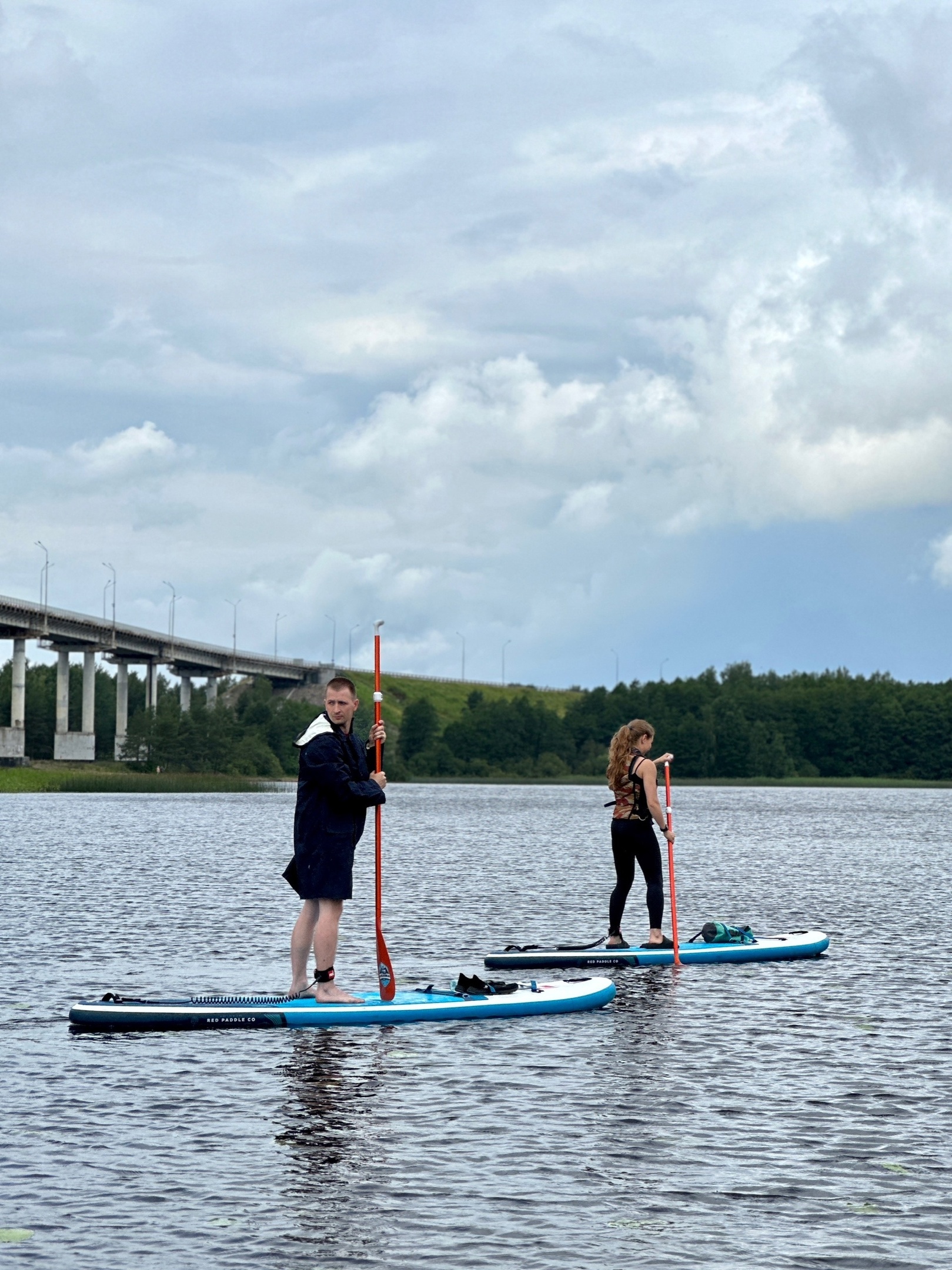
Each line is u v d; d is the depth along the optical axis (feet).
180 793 383.65
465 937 59.36
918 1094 30.22
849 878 98.94
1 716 586.04
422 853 126.00
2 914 66.74
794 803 367.45
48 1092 30.19
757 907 75.56
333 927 39.42
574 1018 39.63
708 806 330.34
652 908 51.11
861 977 47.65
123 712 563.89
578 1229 21.63
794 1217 22.24
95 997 42.91
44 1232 21.36
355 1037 36.68
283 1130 27.07
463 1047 35.37
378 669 39.68
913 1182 24.03
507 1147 25.98
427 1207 22.59
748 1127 27.45
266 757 525.34
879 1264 20.33
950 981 46.70
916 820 242.78
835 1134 26.96
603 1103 29.30
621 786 50.98
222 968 49.24
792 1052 34.65
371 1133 26.89
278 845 132.98
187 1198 22.99
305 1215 22.17
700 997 43.16
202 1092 30.27
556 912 70.95
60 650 498.28
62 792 374.63
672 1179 24.12
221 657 629.92
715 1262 20.31
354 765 39.52
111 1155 25.35
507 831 173.68
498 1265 20.18
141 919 65.21
